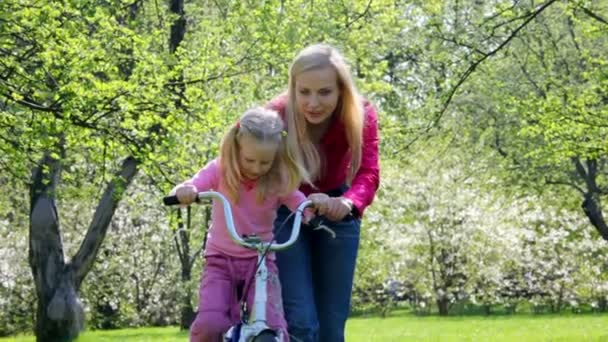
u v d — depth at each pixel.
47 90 14.97
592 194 33.75
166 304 37.25
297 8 21.33
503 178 34.94
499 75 31.20
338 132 5.41
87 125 15.39
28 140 15.26
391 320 34.69
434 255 38.34
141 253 35.91
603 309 39.91
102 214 22.31
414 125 18.17
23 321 34.34
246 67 20.50
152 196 30.61
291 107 5.27
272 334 4.37
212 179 5.05
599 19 19.92
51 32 14.70
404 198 38.16
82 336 22.56
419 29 18.73
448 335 24.31
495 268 38.00
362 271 39.44
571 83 30.70
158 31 17.89
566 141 23.30
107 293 36.06
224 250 4.99
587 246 37.97
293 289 5.21
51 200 22.17
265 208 5.04
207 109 16.92
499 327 28.19
